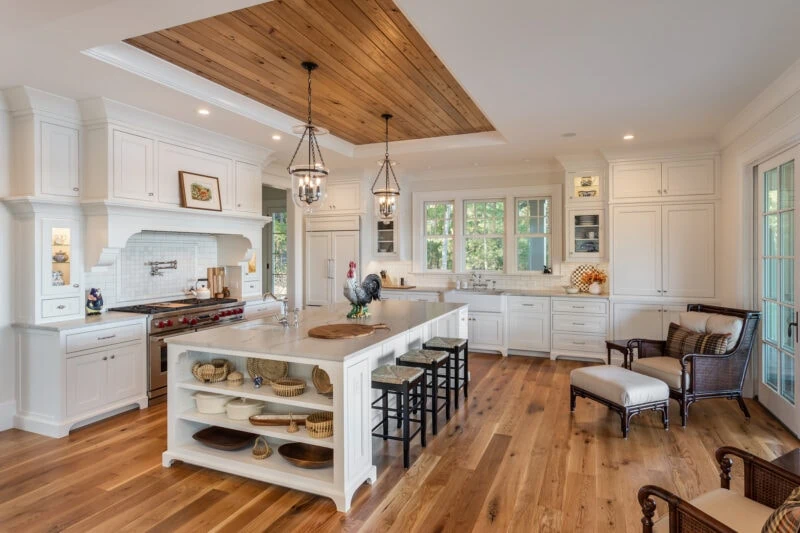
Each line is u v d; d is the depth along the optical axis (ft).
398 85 12.07
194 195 14.56
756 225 13.70
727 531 4.23
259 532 7.43
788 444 10.73
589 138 15.74
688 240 16.61
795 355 11.05
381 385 9.70
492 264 22.21
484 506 8.19
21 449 10.56
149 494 8.58
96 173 12.30
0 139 11.37
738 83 10.77
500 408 13.32
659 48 8.96
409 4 7.32
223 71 11.09
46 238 11.77
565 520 7.74
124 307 14.51
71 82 10.59
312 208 11.47
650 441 10.95
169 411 9.82
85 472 9.46
